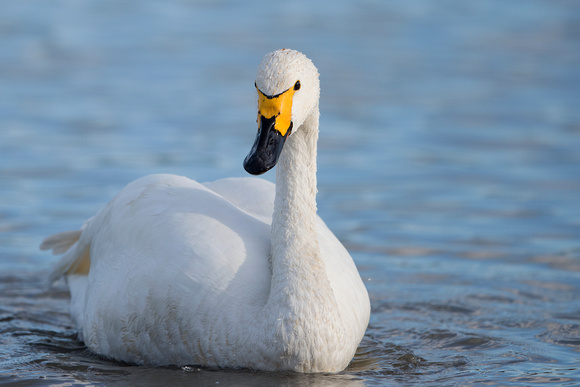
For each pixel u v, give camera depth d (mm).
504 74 26828
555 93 24422
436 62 28516
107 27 32594
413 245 13633
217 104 22625
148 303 8312
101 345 8859
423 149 19156
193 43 30344
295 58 8031
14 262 12641
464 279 12133
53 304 11328
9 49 28312
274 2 38844
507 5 39281
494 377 8570
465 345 9711
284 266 8109
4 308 11000
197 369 8289
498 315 10750
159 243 8617
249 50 29391
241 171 16750
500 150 19078
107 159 17609
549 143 19547
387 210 15312
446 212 15258
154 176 9641
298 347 7996
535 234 14148
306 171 8352
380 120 21469
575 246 13578
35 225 14031
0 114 20922
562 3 39688
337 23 34625
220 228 8672
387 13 37125
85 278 10547
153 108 22031
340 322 8234
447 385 8305
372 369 8812
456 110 22500
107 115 21203
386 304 11172
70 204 15031
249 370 8156
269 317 7996
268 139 7883
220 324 8078
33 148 18281
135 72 26094
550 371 8758
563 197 16016
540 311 10875
